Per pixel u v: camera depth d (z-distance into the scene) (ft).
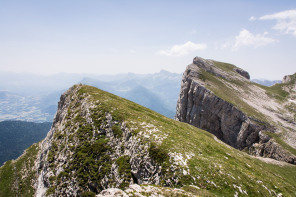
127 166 112.88
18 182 207.31
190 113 479.00
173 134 131.13
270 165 220.43
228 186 87.40
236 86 514.68
